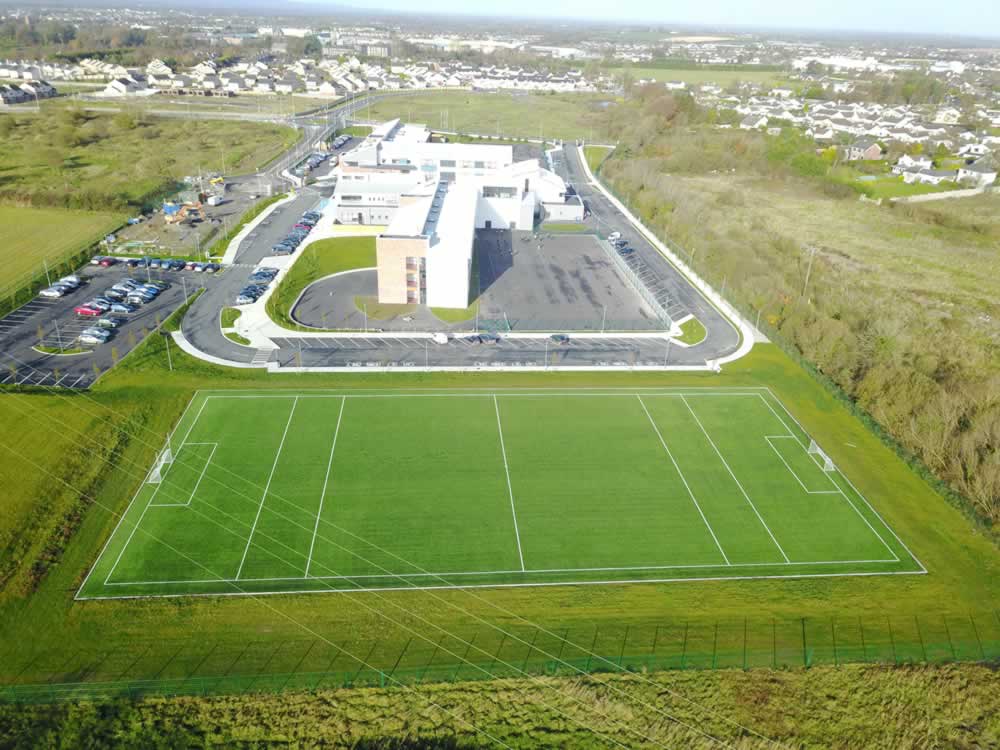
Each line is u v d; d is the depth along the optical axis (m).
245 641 46.56
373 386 77.88
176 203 135.12
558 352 88.12
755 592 52.75
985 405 70.69
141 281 101.56
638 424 73.44
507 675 45.38
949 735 43.12
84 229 121.19
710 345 92.50
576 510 60.31
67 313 90.44
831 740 42.59
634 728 42.69
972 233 144.88
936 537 59.50
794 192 173.88
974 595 53.56
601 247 129.38
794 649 48.16
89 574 50.97
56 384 73.81
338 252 117.50
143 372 77.50
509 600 51.06
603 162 195.75
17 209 128.88
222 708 42.22
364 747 40.69
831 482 65.88
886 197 169.62
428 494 61.25
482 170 160.88
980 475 62.25
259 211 137.75
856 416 76.88
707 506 61.75
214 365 80.31
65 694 42.34
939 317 101.75
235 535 55.47
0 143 176.50
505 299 103.50
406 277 97.81
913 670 46.94
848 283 112.31
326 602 49.97
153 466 62.91
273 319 92.00
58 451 63.22
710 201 159.50
